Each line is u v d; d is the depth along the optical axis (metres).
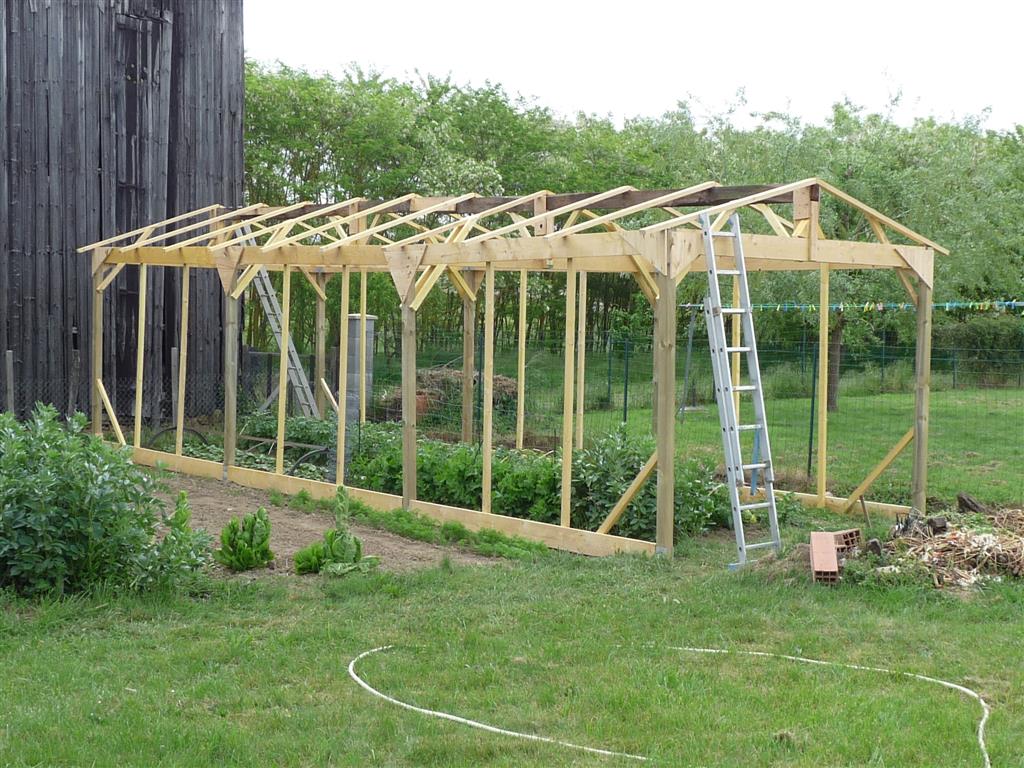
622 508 9.95
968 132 22.94
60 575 7.57
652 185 33.75
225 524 11.02
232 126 19.12
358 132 26.30
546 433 17.34
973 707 5.66
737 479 9.03
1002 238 22.02
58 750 4.96
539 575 8.77
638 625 7.23
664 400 9.35
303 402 16.67
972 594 7.91
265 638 7.00
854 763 4.94
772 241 9.88
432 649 6.71
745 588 8.22
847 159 21.16
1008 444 16.50
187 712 5.55
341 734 5.28
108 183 17.39
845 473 14.05
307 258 12.82
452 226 11.99
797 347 24.42
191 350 18.31
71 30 16.89
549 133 35.03
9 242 16.38
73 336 17.11
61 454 7.82
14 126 16.34
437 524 10.97
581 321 12.88
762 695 5.84
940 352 25.22
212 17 18.72
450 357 22.50
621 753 5.07
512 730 5.37
